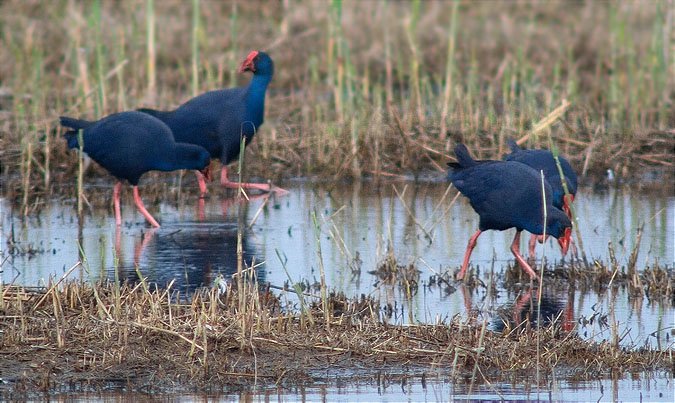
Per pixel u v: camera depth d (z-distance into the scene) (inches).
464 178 467.2
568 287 450.9
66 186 638.5
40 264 463.2
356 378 339.3
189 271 454.6
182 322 364.5
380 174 667.4
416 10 777.6
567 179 487.5
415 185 650.8
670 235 523.5
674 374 347.6
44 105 716.7
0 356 341.1
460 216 573.9
